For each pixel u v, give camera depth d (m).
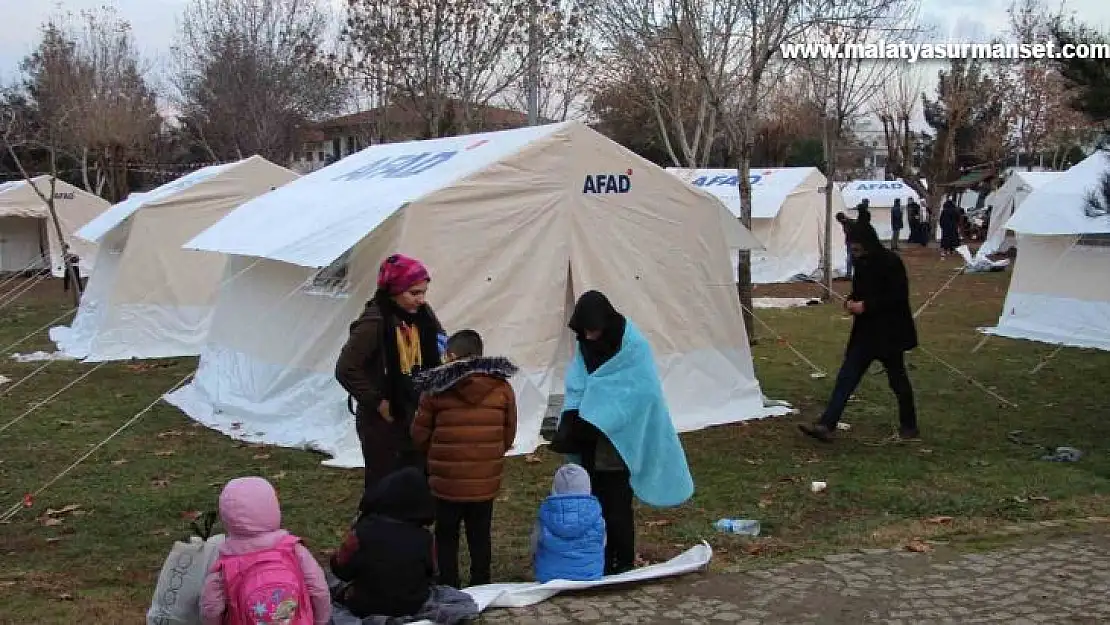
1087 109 8.89
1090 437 9.37
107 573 5.94
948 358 14.16
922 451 8.90
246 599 3.93
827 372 13.23
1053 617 4.88
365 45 23.25
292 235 9.38
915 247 41.97
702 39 18.14
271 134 33.94
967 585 5.35
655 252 9.88
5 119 32.88
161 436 9.66
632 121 36.06
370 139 31.47
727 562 5.98
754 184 27.56
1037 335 15.91
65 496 7.59
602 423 5.60
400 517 4.83
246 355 10.64
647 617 4.96
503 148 9.44
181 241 15.26
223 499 4.07
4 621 5.10
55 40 37.03
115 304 14.89
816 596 5.22
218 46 34.56
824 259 24.22
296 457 8.73
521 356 9.13
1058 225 14.73
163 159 43.38
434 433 5.41
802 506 7.29
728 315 10.41
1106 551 5.87
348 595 4.81
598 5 21.73
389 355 5.79
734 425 10.05
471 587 5.38
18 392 12.07
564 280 9.35
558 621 4.90
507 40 23.00
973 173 53.97
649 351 5.80
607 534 5.80
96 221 17.12
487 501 5.43
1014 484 7.75
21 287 26.69
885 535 6.39
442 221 8.81
